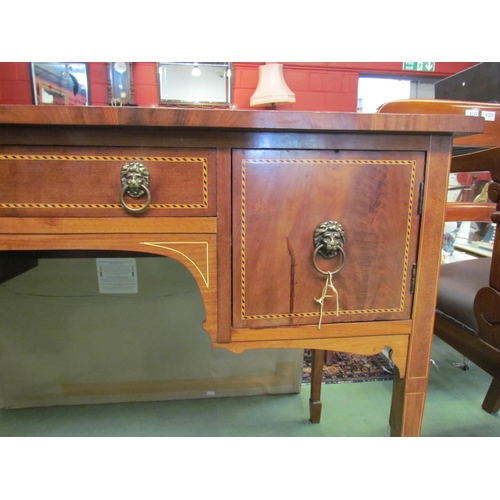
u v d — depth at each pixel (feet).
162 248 1.57
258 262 1.62
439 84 3.98
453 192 5.11
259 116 1.40
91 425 3.14
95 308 3.27
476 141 2.75
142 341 3.39
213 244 1.59
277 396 3.61
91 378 3.41
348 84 6.80
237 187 1.55
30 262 2.94
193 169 1.52
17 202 1.49
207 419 3.24
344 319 1.71
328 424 3.16
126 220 1.53
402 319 1.74
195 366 3.50
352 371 4.07
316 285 1.66
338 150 1.56
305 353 4.56
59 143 1.46
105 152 1.48
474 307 2.23
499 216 1.97
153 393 3.51
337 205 1.60
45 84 5.28
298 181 1.56
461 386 3.76
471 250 4.25
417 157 1.60
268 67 5.70
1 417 3.23
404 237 1.66
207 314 1.65
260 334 1.68
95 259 3.18
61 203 1.50
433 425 3.11
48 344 3.28
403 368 1.79
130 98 5.65
